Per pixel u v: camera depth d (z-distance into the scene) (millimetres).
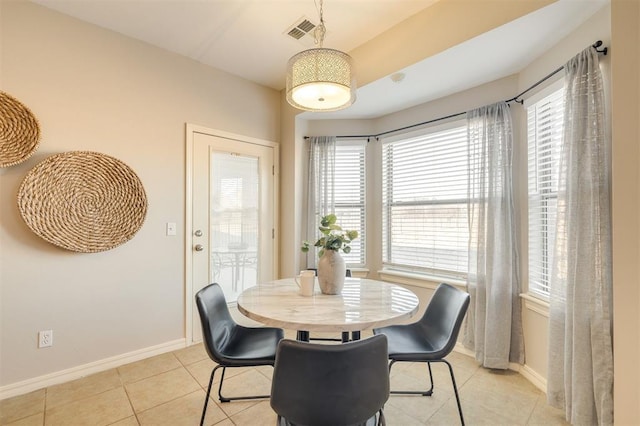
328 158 3332
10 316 1933
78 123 2188
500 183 2281
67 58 2152
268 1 2059
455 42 1987
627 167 1342
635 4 1315
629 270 1344
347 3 2078
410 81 2475
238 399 1900
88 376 2178
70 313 2141
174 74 2670
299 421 1043
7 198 1929
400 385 2070
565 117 1706
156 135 2557
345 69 1628
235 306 3039
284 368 1038
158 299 2551
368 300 1635
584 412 1515
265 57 2764
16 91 1963
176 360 2432
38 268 2027
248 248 3162
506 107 2297
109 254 2312
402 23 2285
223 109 2988
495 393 1972
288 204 3354
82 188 2156
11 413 1761
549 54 2014
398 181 3182
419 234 2990
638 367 1318
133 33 2400
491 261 2254
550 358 1768
